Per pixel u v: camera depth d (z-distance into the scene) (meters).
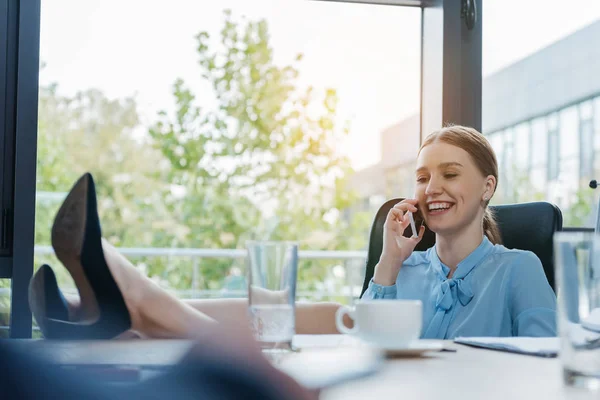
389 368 0.75
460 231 1.68
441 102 2.54
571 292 0.66
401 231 1.65
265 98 4.26
